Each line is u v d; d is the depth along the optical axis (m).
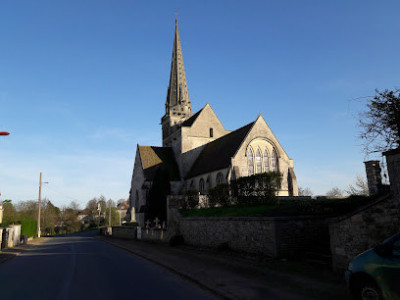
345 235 10.55
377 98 10.73
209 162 45.75
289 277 10.38
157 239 28.28
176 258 16.50
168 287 10.26
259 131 40.97
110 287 10.38
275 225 13.45
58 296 9.34
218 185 23.83
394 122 10.53
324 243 13.62
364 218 10.05
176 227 24.48
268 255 13.73
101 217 103.62
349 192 29.56
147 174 53.72
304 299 7.99
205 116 57.75
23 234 41.94
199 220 20.84
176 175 52.97
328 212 14.66
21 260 19.42
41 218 88.69
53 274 13.41
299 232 13.88
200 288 10.05
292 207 15.95
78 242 37.47
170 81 73.50
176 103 71.56
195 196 26.16
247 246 15.45
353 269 7.38
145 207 51.69
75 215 108.50
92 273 13.34
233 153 39.25
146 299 8.72
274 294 8.55
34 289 10.44
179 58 74.19
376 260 6.93
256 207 18.34
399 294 6.44
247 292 8.88
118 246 28.42
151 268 14.53
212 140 57.03
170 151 60.50
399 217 9.40
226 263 13.56
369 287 6.96
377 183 14.24
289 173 41.50
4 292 10.07
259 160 40.50
